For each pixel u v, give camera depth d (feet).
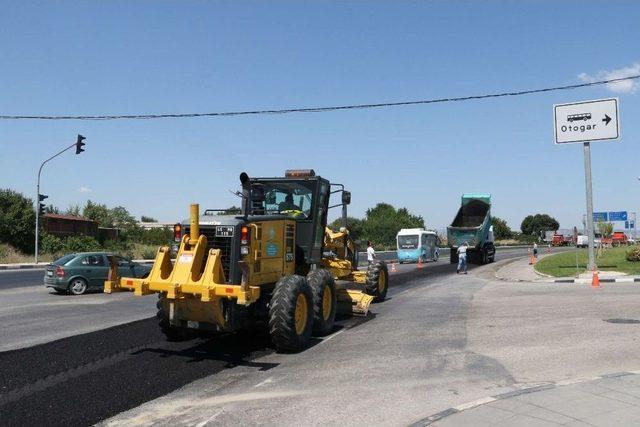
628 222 177.68
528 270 91.61
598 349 27.66
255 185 37.09
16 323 38.60
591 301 45.62
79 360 27.22
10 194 141.08
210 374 24.94
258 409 19.81
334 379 23.54
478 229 116.98
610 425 16.63
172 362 27.04
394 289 63.16
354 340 32.19
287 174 37.45
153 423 18.63
